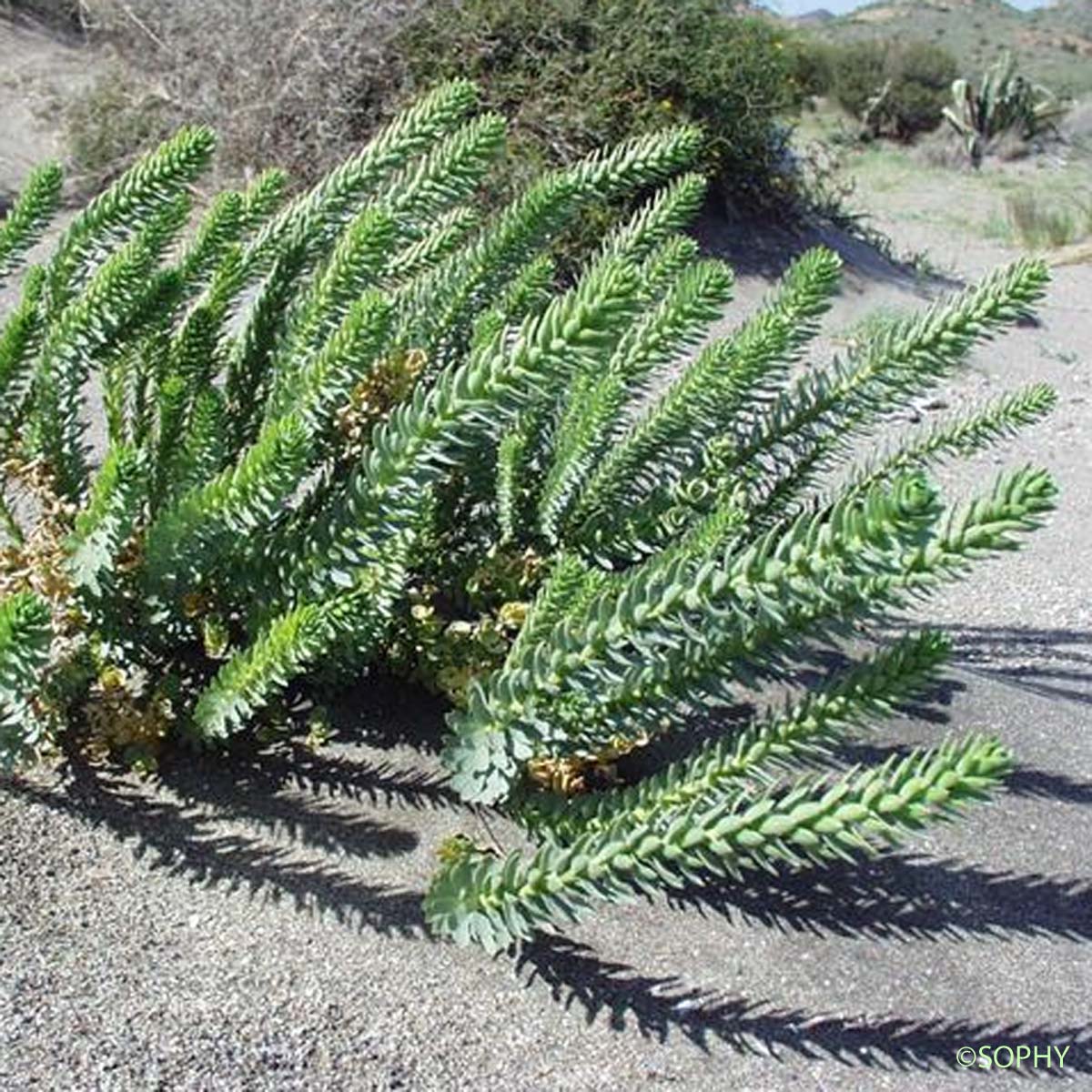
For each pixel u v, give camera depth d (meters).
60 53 8.62
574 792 2.32
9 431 2.53
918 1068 2.01
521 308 2.71
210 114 7.22
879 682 1.99
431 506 2.49
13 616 1.78
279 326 2.60
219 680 2.23
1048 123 20.95
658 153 2.61
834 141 19.53
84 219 2.48
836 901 2.34
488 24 7.57
